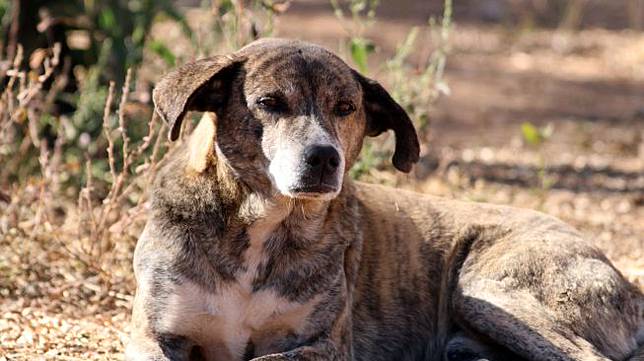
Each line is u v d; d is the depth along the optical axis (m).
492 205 9.88
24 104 11.00
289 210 8.22
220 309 8.20
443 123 20.42
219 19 11.88
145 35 14.45
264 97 8.19
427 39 27.69
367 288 9.21
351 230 8.69
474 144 18.81
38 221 10.88
